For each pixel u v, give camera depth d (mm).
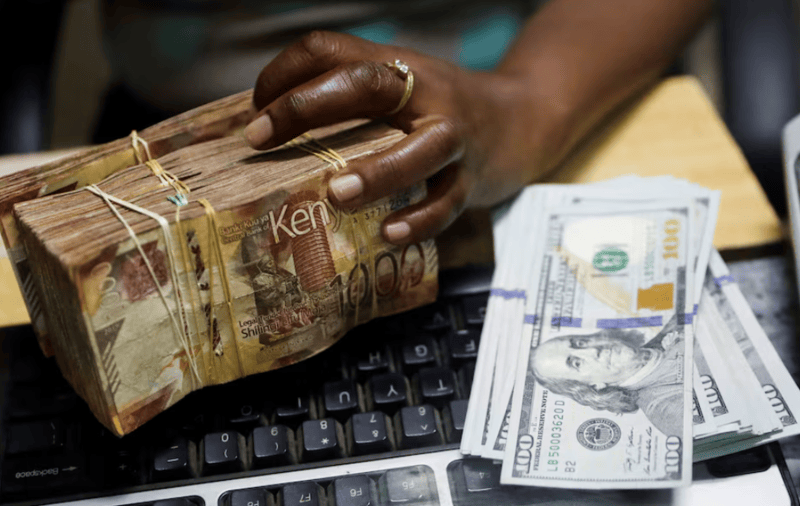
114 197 480
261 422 536
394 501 493
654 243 632
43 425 527
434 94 593
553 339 573
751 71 958
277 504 496
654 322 578
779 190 952
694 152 764
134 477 507
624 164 755
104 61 1535
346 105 534
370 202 518
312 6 1021
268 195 468
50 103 1448
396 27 1044
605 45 786
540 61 759
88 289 423
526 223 667
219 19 1007
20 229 479
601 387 540
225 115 570
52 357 565
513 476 492
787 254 650
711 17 916
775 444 513
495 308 596
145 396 484
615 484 484
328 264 516
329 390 545
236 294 488
